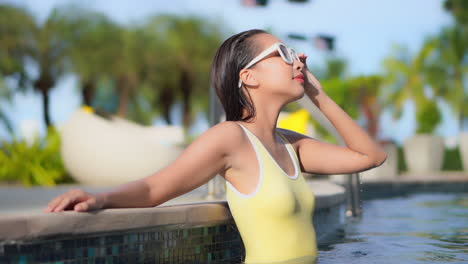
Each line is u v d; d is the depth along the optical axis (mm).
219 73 2033
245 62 1965
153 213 1714
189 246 1912
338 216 3572
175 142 6820
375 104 15086
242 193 1875
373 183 8414
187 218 1873
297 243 1904
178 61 29625
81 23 27562
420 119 15586
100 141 6004
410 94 28438
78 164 6141
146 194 1733
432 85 28047
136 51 28891
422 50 28234
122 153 5996
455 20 26062
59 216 1437
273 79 1948
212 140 1818
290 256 1880
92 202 1542
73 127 6133
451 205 5348
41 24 26875
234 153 1852
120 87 29859
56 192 5039
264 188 1835
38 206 2873
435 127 15430
